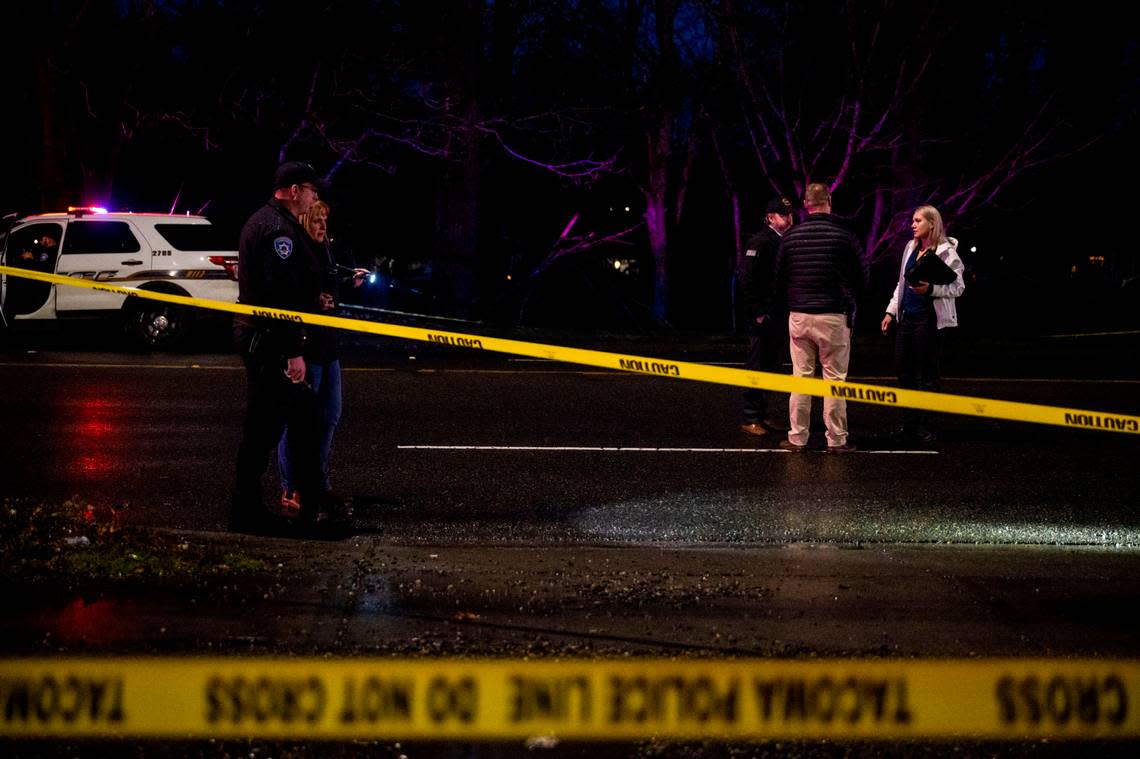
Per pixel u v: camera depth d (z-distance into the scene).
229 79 36.88
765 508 11.08
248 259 9.07
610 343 28.22
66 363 21.42
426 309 37.94
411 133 37.97
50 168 32.62
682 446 14.34
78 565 7.59
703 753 5.23
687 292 51.69
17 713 5.50
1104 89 41.62
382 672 6.04
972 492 11.88
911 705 5.76
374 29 36.28
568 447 14.13
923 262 14.13
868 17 35.97
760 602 7.62
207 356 23.03
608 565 8.56
